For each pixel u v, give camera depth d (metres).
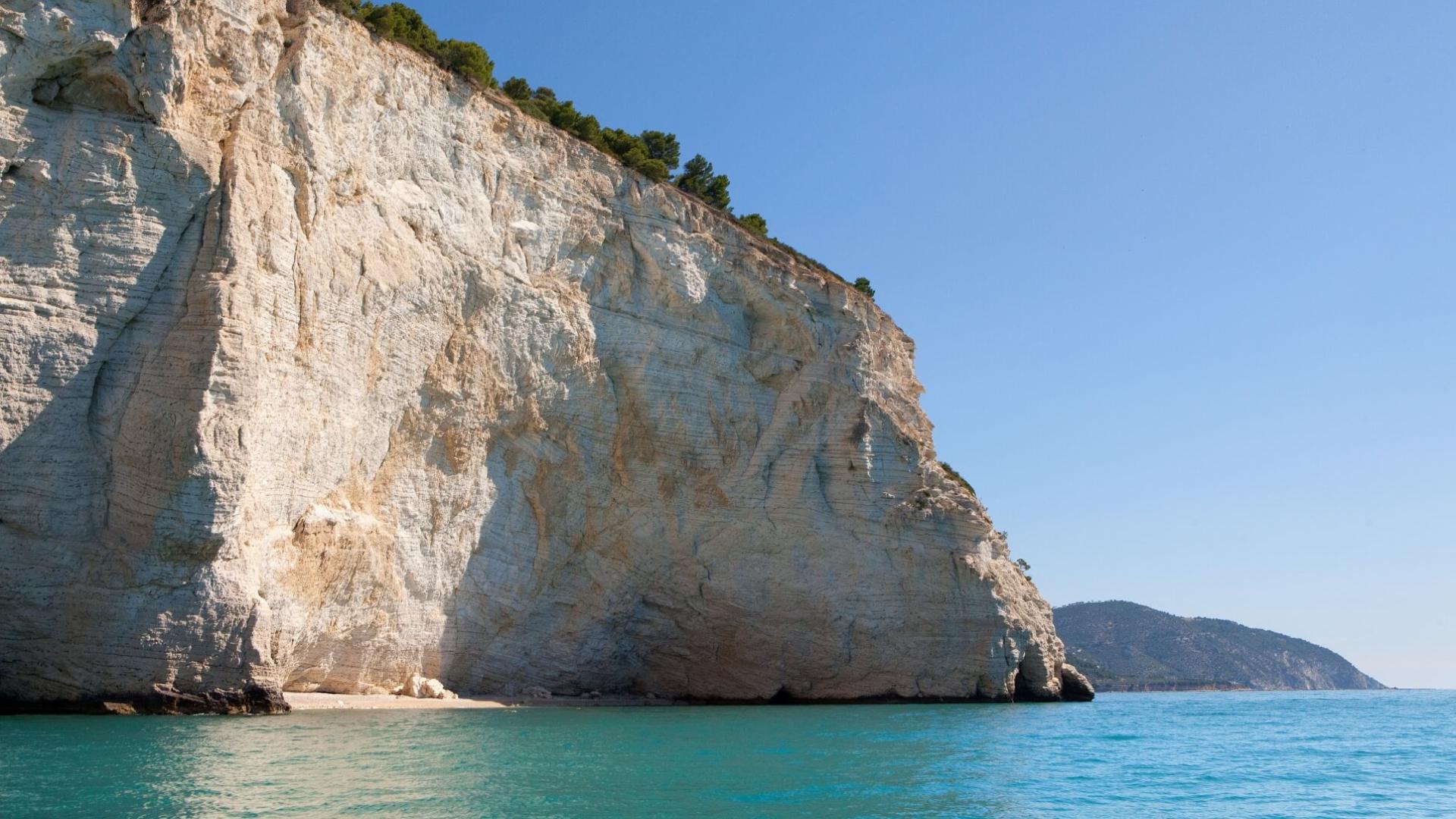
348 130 34.16
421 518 36.31
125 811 14.65
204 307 27.14
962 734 33.09
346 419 32.81
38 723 23.20
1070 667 64.69
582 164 44.09
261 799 15.95
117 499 25.91
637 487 43.97
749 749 26.27
